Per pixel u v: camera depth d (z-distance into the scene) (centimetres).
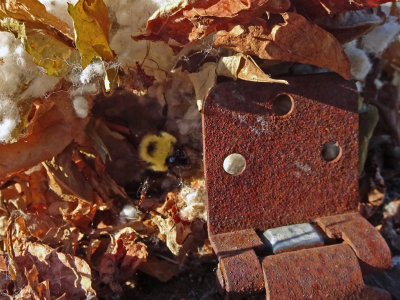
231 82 16
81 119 17
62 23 14
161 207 17
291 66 17
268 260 15
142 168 18
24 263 15
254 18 14
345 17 16
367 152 22
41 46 14
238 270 14
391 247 19
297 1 15
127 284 17
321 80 16
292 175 16
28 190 17
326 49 15
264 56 15
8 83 15
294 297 14
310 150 16
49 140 16
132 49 16
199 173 18
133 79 16
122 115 18
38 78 15
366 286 15
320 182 16
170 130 18
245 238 15
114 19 15
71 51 15
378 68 22
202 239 17
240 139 16
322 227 16
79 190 17
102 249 17
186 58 16
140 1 15
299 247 15
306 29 15
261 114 16
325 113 16
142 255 16
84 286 15
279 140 16
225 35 14
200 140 18
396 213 20
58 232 16
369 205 20
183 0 13
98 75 16
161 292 17
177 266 18
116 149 18
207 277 18
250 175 16
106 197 18
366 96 21
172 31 14
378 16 17
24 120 16
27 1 14
